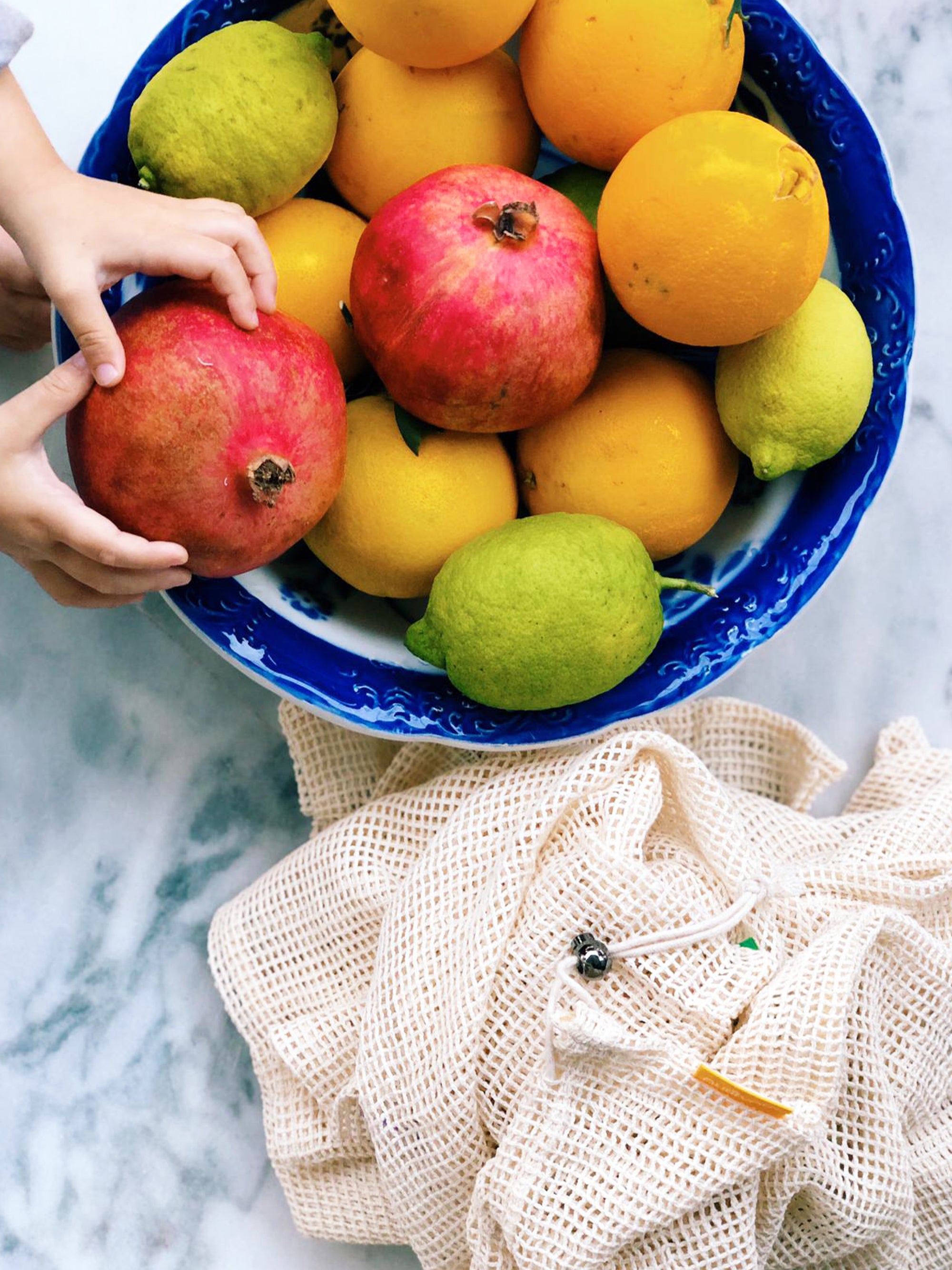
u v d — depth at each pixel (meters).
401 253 0.69
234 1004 0.83
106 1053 0.88
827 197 0.77
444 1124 0.77
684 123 0.68
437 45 0.69
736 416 0.74
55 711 0.88
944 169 0.90
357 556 0.75
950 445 0.91
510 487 0.76
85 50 0.85
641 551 0.73
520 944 0.76
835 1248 0.79
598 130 0.72
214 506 0.68
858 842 0.82
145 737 0.88
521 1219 0.75
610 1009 0.77
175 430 0.67
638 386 0.74
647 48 0.70
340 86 0.74
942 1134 0.82
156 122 0.71
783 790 0.88
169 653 0.88
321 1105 0.82
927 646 0.91
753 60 0.76
